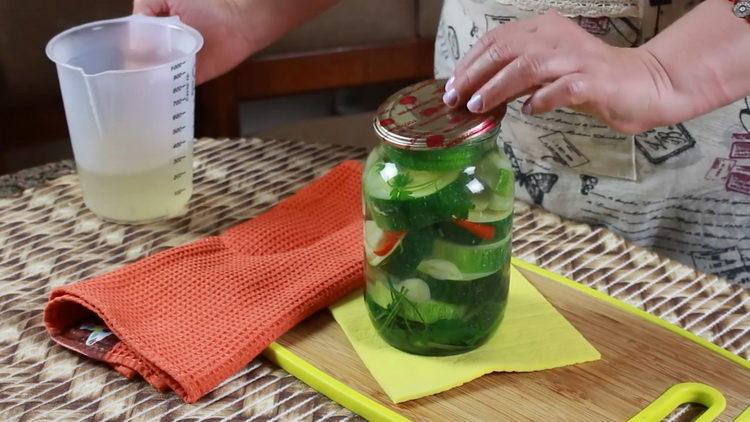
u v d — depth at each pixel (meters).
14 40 1.13
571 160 0.80
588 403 0.54
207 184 0.81
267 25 0.84
